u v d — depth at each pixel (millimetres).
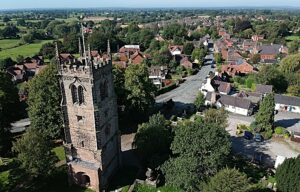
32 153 60406
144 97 95625
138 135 68625
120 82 96312
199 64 188625
